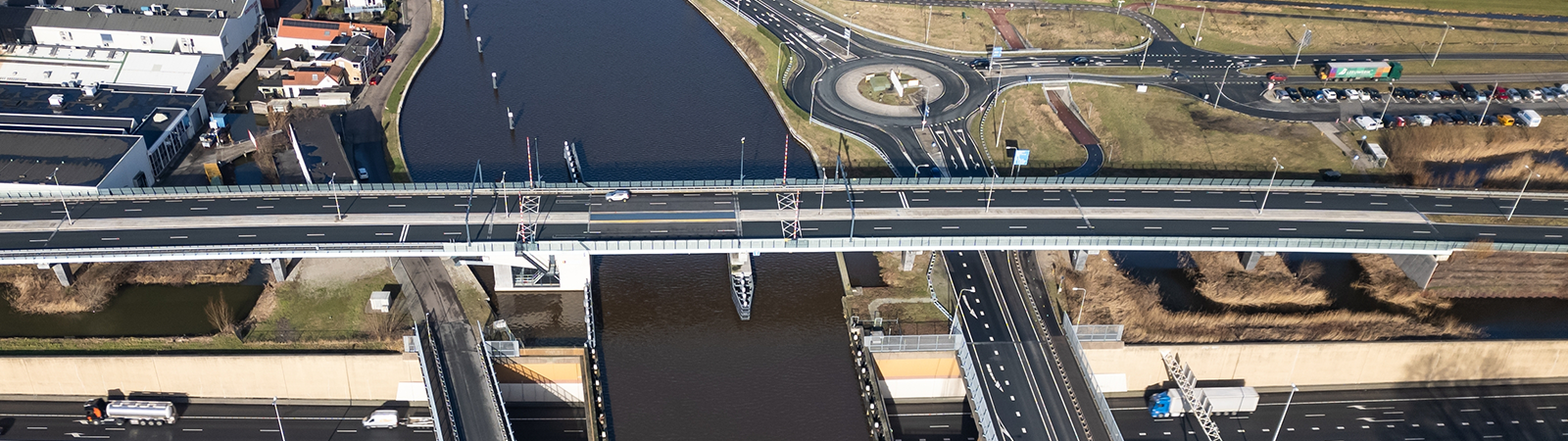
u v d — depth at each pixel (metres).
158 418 196.12
